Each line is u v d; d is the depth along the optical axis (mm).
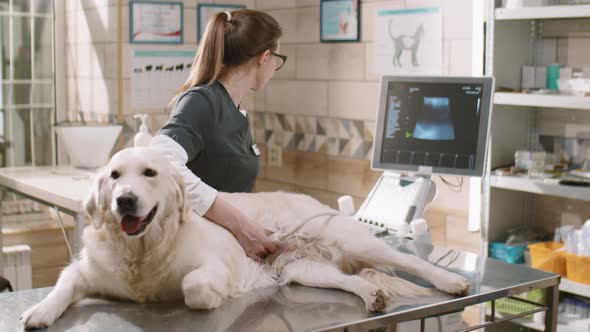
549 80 3045
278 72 4465
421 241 2234
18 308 1581
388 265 1776
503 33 3021
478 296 1657
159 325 1453
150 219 1538
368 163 3848
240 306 1574
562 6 2713
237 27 2074
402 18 3586
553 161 3115
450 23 3357
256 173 2242
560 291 2930
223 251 1666
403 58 3602
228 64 2088
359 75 3867
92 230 1635
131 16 4129
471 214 3207
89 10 4281
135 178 1524
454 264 1938
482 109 2559
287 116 4426
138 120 4230
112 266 1570
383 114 2752
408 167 2672
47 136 4367
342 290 1685
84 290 1613
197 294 1521
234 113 2086
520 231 3129
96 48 4254
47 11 4301
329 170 4133
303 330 1427
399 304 1588
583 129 3064
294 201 1928
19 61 4219
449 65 3381
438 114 2637
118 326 1448
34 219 4254
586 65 3012
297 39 4285
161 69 4273
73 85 4504
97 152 3762
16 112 4234
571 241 2812
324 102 4121
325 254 1824
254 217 1865
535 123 3213
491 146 3049
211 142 2031
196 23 4363
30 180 3426
